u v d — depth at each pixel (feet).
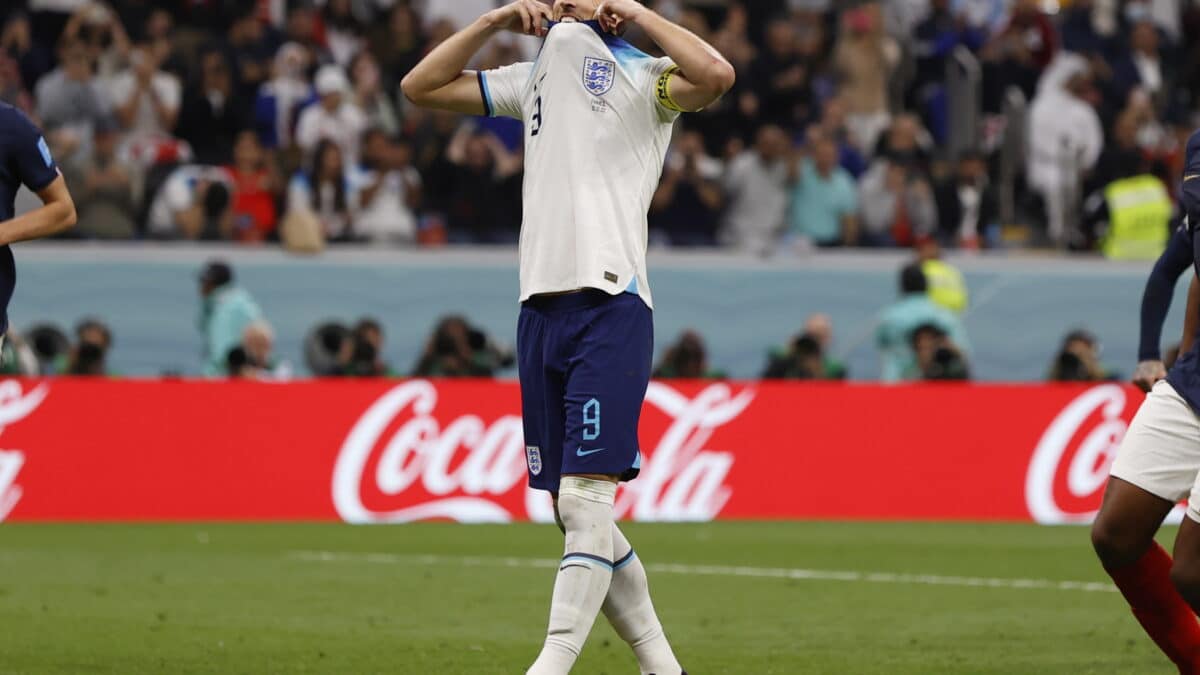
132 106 202.59
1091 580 113.70
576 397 58.08
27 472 154.61
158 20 210.38
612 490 58.65
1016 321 213.46
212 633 86.02
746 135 220.43
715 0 236.02
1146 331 69.36
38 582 109.40
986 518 164.86
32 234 68.03
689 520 161.38
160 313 193.57
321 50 217.56
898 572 118.42
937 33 233.14
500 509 159.84
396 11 217.97
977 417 166.61
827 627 89.61
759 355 208.13
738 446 163.94
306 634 85.81
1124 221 218.38
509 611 95.71
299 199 200.44
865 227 213.25
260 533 145.89
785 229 210.38
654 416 161.99
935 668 75.15
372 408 160.04
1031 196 221.66
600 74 59.41
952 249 215.92
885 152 216.95
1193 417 62.28
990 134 224.94
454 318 176.14
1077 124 224.33
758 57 222.07
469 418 160.56
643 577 61.26
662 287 205.98
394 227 202.90
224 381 159.22
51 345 180.75
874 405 166.20
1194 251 63.21
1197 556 59.47
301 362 196.75
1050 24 233.55
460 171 207.51
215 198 197.47
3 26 214.28
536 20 62.28
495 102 63.31
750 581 112.37
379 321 199.62
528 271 59.82
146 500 156.56
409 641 83.30
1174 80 244.22
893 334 186.60
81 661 76.13
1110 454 164.45
